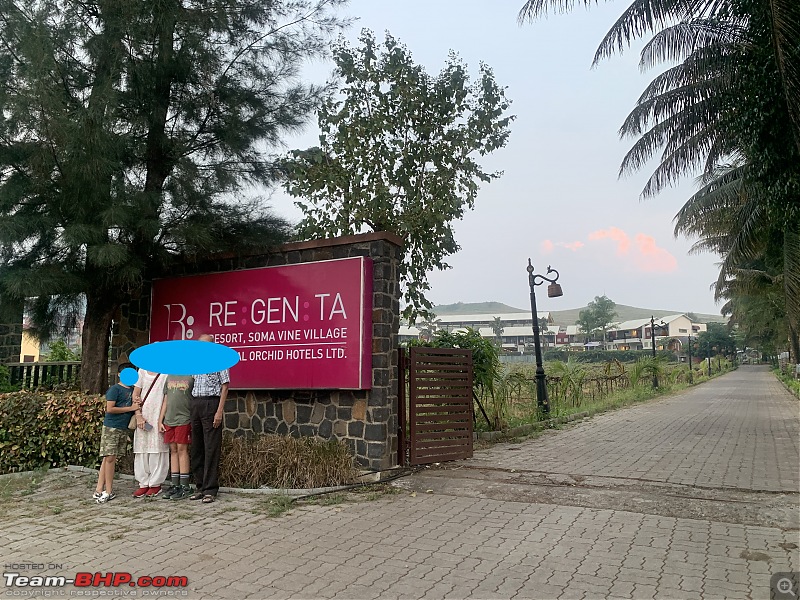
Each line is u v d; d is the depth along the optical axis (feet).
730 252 57.41
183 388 23.52
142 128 29.66
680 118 49.75
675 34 42.91
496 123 37.47
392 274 28.02
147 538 18.22
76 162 26.35
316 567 15.67
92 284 29.89
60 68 27.66
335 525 19.49
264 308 29.50
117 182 28.53
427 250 36.86
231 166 31.60
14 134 26.84
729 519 19.75
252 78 31.96
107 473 22.93
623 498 22.56
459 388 30.63
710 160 54.49
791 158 35.60
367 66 36.63
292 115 32.86
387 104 36.81
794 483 24.85
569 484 24.89
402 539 17.99
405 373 28.81
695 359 292.20
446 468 28.22
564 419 51.21
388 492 23.75
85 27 28.71
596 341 338.75
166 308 32.35
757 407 69.15
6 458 27.30
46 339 32.12
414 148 36.65
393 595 13.79
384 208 35.76
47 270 27.45
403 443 28.14
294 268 29.01
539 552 16.69
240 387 29.45
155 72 29.73
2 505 22.26
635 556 16.25
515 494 23.41
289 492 23.32
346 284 27.48
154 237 30.09
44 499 23.18
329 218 37.24
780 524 19.08
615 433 43.57
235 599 13.69
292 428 28.60
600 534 18.26
